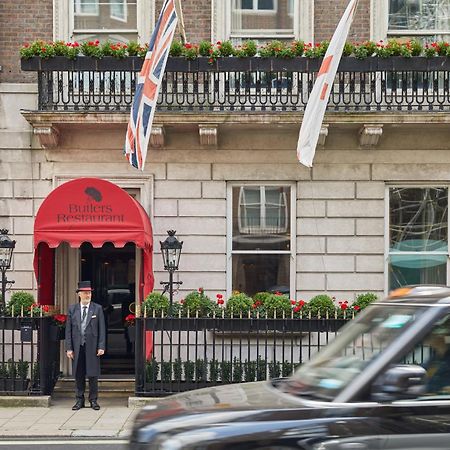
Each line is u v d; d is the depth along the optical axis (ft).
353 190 43.32
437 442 14.20
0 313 37.78
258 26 44.83
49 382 38.58
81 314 36.78
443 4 44.70
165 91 42.14
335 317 37.47
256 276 43.80
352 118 41.32
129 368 45.75
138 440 14.88
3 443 29.60
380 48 41.39
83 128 42.63
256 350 39.32
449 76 42.09
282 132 43.24
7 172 43.27
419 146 43.27
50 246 38.01
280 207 43.93
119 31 44.65
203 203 43.39
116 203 37.93
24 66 41.39
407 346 14.66
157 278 43.24
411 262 43.88
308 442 14.05
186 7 44.21
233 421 14.33
